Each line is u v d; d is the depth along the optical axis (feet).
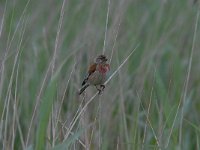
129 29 44.68
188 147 35.53
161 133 28.84
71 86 34.99
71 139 24.30
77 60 36.01
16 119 31.96
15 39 41.39
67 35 46.37
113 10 44.88
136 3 48.78
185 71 42.32
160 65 43.24
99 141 29.22
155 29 43.55
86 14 48.16
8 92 29.32
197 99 39.91
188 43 45.37
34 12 48.57
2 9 48.24
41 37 46.62
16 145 34.35
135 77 40.70
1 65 30.63
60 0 49.70
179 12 46.80
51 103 24.44
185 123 36.63
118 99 37.63
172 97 37.86
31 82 39.75
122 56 41.04
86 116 30.32
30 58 42.75
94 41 39.73
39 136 24.68
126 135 31.89
